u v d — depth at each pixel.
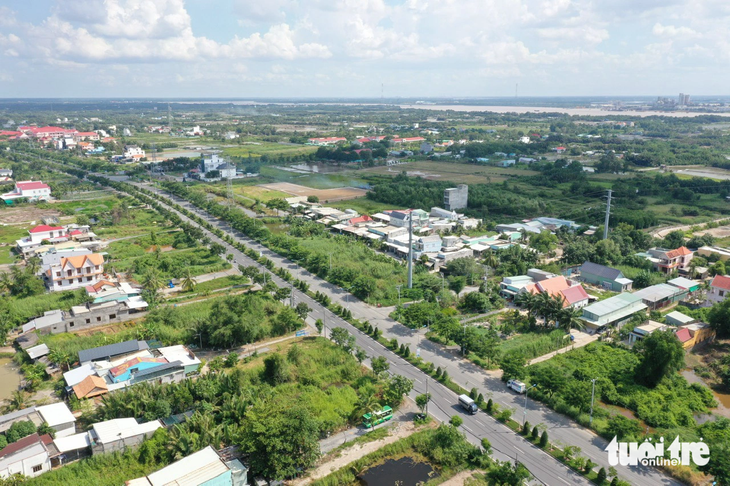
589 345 138.12
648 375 117.19
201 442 93.19
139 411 103.69
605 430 101.38
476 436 100.75
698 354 135.88
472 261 197.50
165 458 92.12
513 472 86.25
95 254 188.00
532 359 131.25
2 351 136.50
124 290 169.25
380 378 121.50
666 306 169.25
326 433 101.56
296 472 88.62
